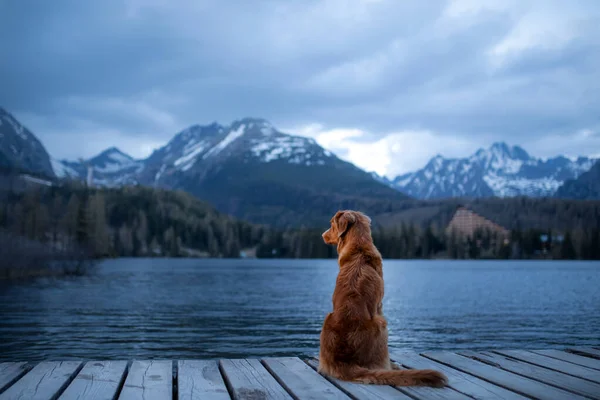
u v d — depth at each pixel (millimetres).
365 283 5191
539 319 25312
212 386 4867
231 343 18406
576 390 4723
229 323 24000
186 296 40219
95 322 23859
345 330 5078
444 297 39562
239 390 4707
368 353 5031
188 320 25031
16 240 63562
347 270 5340
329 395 4543
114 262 137625
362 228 5555
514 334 20359
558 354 6371
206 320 25062
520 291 46281
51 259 64938
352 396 4559
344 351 5039
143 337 19547
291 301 36500
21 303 32250
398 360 6121
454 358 6176
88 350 16812
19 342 18188
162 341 18703
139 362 5855
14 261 58906
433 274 85062
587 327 22312
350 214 5664
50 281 54031
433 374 4742
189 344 18141
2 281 52500
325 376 5168
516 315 27219
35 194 156500
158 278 67375
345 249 5500
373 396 4512
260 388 4770
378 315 5227
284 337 19875
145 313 27891
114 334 20203
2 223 114938
